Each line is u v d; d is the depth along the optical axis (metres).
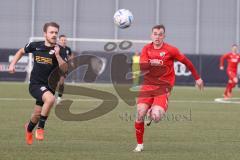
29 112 55.81
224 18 133.62
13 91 87.06
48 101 30.94
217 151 33.28
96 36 132.38
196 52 133.75
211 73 118.56
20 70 115.69
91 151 32.62
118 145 35.22
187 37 133.62
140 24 133.00
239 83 117.38
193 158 30.70
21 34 130.50
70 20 131.88
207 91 98.50
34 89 31.88
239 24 133.62
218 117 54.19
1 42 129.75
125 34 132.75
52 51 31.88
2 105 63.69
